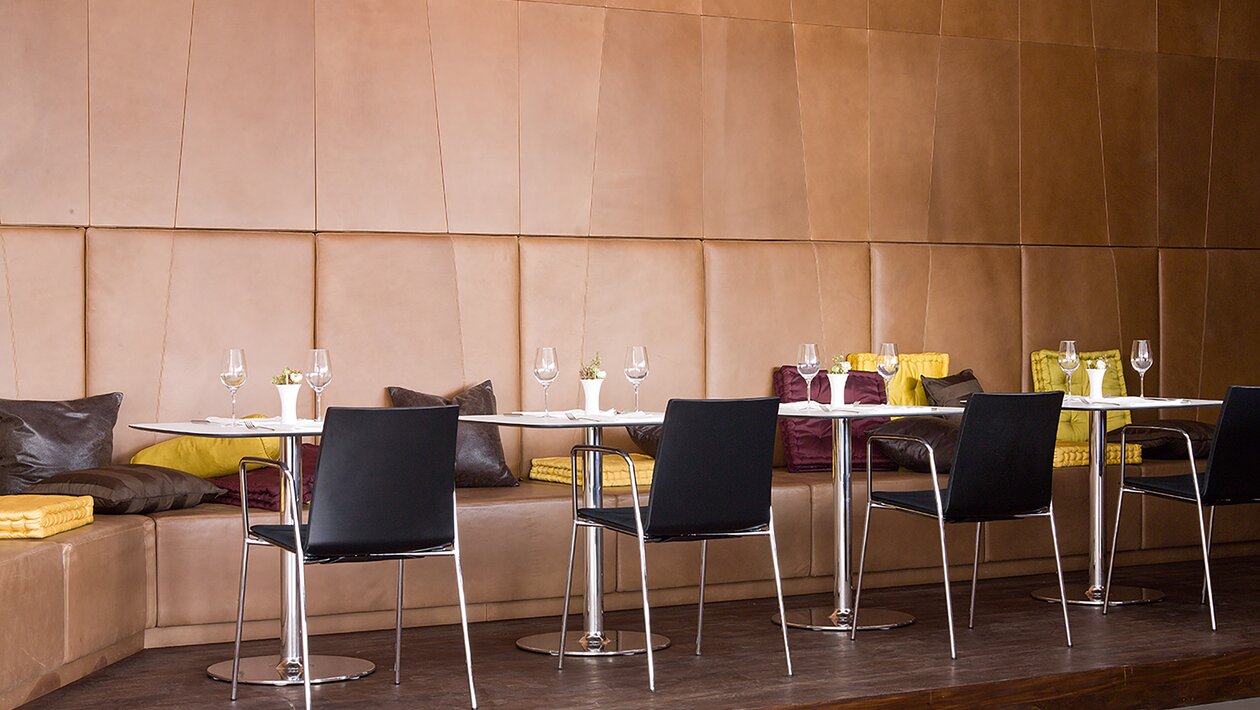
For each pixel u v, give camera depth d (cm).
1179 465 646
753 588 557
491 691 398
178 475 478
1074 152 711
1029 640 470
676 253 619
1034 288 696
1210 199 746
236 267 545
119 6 533
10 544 384
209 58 545
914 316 668
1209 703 443
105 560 417
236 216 549
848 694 392
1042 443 451
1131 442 652
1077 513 623
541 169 599
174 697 389
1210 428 661
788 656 416
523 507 511
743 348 630
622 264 609
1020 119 698
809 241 650
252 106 552
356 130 567
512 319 589
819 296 646
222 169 546
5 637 354
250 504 486
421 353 571
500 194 591
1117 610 527
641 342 611
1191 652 450
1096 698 423
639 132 617
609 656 447
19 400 500
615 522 416
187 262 538
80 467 486
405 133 575
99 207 529
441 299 576
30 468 478
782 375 625
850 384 620
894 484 576
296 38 559
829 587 572
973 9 688
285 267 552
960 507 446
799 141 649
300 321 554
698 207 628
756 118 640
